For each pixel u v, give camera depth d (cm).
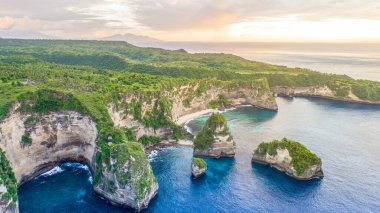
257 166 10994
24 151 9725
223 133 11738
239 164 11162
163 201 8825
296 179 10025
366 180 9994
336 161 11381
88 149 10581
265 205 8688
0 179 7531
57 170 10512
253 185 9712
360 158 11681
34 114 10062
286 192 9306
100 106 10750
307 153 10300
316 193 9238
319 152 12219
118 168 8525
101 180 8969
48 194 9112
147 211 8388
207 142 11750
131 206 8431
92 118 10231
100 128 9906
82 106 10488
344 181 9919
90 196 9050
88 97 11156
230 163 11256
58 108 10469
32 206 8512
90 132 10400
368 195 9131
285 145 10644
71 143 10788
